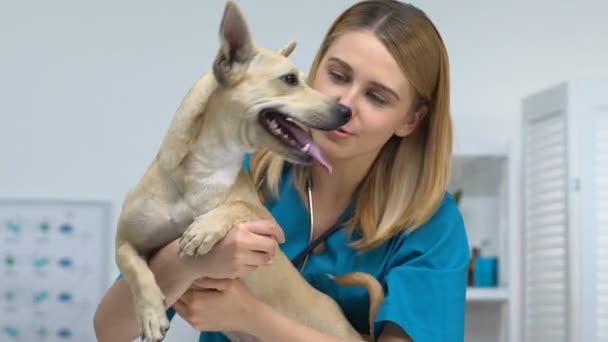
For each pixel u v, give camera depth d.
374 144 1.49
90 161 2.59
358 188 1.62
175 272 1.27
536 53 2.67
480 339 2.57
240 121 1.32
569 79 2.66
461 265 1.50
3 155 2.57
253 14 2.62
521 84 2.66
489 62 2.66
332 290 1.57
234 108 1.31
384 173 1.59
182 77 2.62
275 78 1.35
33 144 2.58
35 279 2.53
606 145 2.23
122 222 1.32
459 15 2.67
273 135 1.35
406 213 1.52
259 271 1.45
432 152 1.55
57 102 2.60
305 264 1.58
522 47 2.67
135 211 1.31
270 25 2.62
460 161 2.61
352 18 1.52
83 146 2.59
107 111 2.60
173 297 1.29
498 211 2.59
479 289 2.41
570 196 2.22
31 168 2.58
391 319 1.40
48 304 2.53
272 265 1.46
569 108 2.23
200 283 1.30
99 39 2.62
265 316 1.33
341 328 1.52
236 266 1.23
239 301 1.31
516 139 2.64
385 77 1.44
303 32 2.63
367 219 1.55
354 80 1.46
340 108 1.38
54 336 2.52
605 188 2.23
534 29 2.67
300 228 1.60
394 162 1.59
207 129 1.31
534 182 2.49
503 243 2.53
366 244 1.52
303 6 2.63
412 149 1.59
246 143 1.34
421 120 1.59
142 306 1.22
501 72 2.66
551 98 2.35
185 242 1.21
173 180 1.31
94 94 2.60
